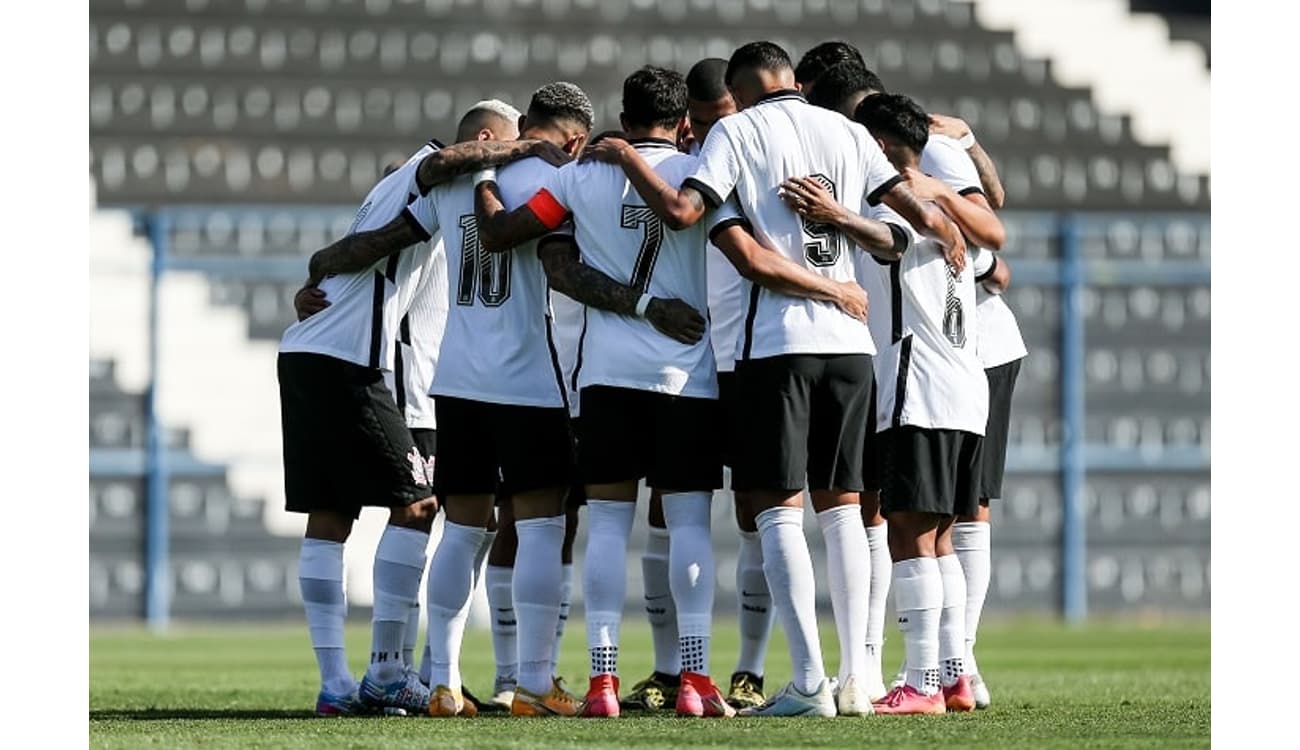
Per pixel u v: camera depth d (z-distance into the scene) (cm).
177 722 2122
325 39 7525
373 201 2259
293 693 2942
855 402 2038
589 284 2069
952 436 2133
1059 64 7819
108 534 6003
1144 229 6569
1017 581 6331
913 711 2127
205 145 7288
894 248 2066
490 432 2141
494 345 2123
